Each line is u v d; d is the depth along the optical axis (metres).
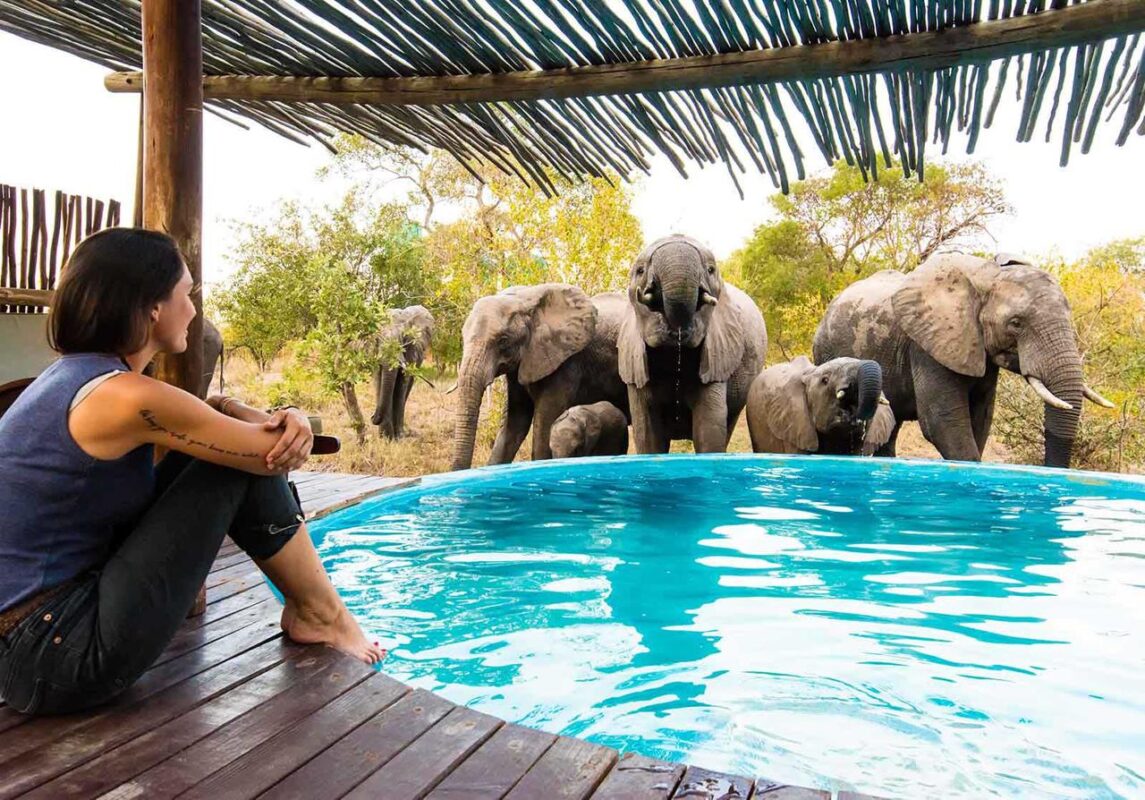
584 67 2.86
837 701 3.04
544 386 10.97
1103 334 12.63
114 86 3.84
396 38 2.97
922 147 2.63
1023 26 2.22
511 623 3.86
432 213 19.39
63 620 2.17
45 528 2.17
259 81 3.50
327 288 12.27
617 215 14.36
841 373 9.01
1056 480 7.48
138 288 2.18
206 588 3.49
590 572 4.70
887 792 2.43
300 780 2.01
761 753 2.64
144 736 2.21
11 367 6.21
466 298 16.02
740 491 7.08
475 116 3.33
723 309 9.55
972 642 3.67
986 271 9.96
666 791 1.98
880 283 11.90
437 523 5.87
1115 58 2.21
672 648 3.56
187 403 2.20
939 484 7.44
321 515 5.59
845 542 5.42
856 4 2.29
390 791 1.97
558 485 7.30
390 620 3.89
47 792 1.93
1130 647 3.62
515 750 2.17
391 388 13.66
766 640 3.67
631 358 9.56
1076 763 2.61
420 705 2.42
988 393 10.66
